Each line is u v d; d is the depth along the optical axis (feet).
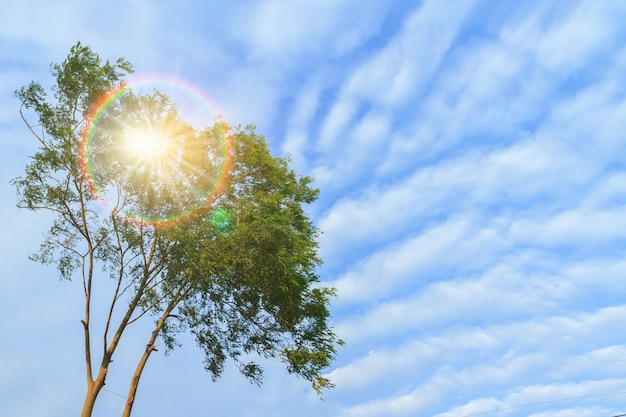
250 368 62.08
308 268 64.39
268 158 66.03
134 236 61.00
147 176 58.80
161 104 60.34
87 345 55.11
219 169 61.26
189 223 56.80
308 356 60.54
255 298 63.57
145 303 64.39
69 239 60.03
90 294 57.06
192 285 58.80
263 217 59.21
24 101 56.13
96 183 57.72
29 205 58.13
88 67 56.49
